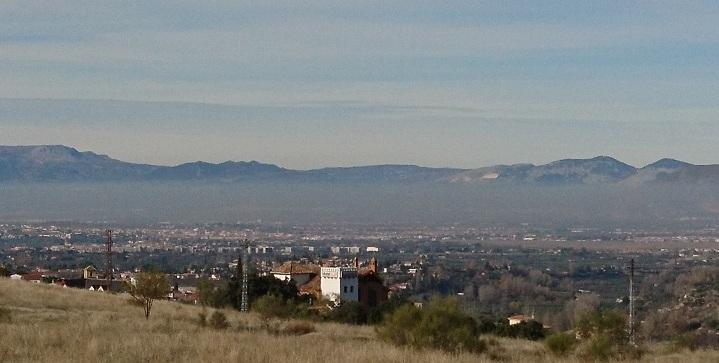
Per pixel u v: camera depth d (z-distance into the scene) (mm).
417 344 43656
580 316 52562
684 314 106625
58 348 34156
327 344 39438
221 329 49562
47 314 53094
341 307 80000
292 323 58719
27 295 63938
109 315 54875
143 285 57125
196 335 41000
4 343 34750
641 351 49812
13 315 51219
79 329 41156
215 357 32500
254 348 35500
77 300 64562
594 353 45219
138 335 39531
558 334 47156
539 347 51469
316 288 110062
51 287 74875
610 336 50906
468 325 45969
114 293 82875
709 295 121938
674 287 141875
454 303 46969
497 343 52125
